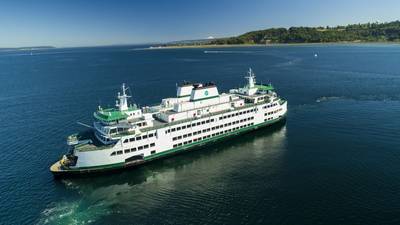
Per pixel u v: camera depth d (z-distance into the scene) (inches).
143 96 6840.6
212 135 3880.4
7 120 5068.9
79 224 2359.7
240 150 3705.7
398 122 4402.1
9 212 2516.0
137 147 3260.3
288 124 4584.2
